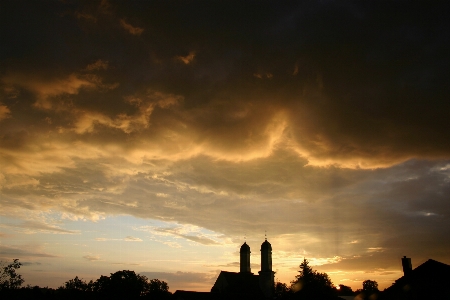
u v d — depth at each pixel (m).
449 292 36.97
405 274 39.47
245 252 98.69
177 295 67.75
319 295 58.84
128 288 87.06
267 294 88.25
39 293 74.06
